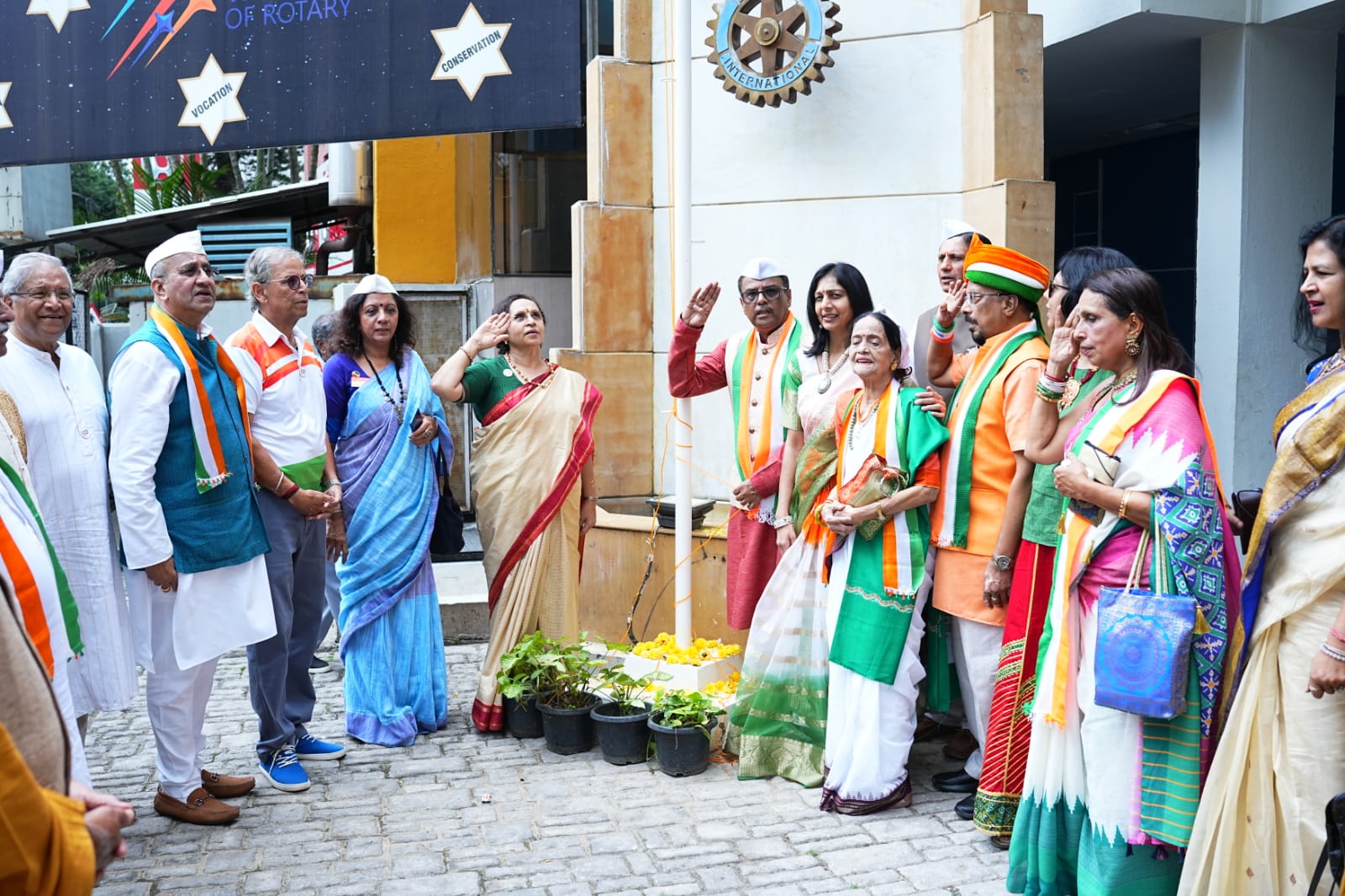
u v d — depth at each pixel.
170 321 3.93
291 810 4.16
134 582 3.96
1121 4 6.21
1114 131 8.98
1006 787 3.65
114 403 3.83
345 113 5.33
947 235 4.51
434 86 5.23
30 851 1.41
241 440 4.07
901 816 4.00
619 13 5.93
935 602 4.06
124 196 19.25
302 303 4.57
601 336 5.91
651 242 6.00
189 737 4.07
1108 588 3.12
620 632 5.68
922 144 5.50
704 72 5.89
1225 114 6.51
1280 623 2.90
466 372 5.09
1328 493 2.82
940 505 4.01
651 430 6.06
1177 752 3.02
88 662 3.75
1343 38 6.80
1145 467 3.05
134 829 4.00
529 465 5.07
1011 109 5.20
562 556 5.12
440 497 5.20
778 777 4.40
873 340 4.01
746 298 4.68
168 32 5.54
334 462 5.02
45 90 5.68
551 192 9.98
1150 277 3.19
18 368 3.65
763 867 3.60
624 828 3.93
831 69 5.63
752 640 4.43
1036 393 3.65
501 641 5.06
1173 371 3.13
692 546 5.30
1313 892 2.65
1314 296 2.87
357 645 4.97
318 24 5.34
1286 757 2.85
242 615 4.06
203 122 5.52
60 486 3.69
